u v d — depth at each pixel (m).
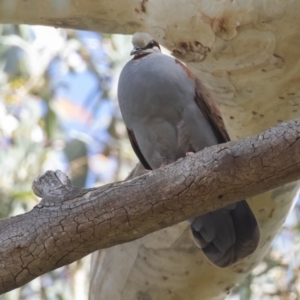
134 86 8.73
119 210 6.17
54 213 6.27
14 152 12.49
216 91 9.05
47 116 13.09
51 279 12.96
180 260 10.50
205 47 8.48
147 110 8.74
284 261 12.20
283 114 9.19
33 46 13.76
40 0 8.85
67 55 14.38
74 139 13.31
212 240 8.40
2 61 13.31
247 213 8.27
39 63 13.84
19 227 6.28
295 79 8.56
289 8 7.86
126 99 8.86
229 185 6.01
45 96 13.45
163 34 8.65
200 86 8.82
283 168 5.85
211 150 6.07
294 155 5.79
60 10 8.94
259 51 8.31
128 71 8.91
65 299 12.92
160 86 8.60
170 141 8.91
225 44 8.33
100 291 11.29
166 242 10.41
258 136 5.93
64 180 6.73
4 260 6.22
